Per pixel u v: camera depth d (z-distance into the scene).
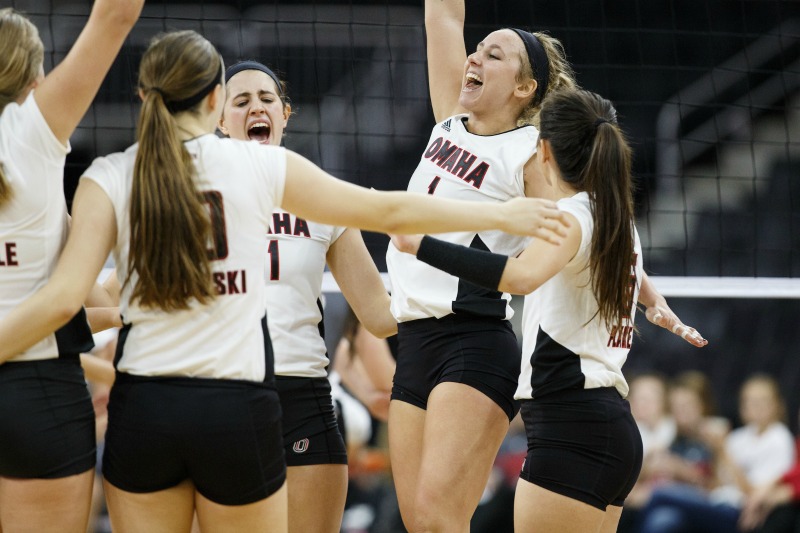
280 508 6.08
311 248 8.06
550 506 7.09
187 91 5.89
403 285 8.09
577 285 7.10
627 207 7.04
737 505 15.01
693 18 24.53
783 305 20.22
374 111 22.59
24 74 6.15
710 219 22.58
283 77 22.58
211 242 5.79
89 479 6.18
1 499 6.09
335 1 22.97
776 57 24.58
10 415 5.85
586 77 24.31
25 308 5.58
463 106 8.29
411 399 8.02
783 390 19.86
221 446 5.72
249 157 5.95
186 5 22.03
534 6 23.89
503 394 7.80
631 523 15.12
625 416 7.24
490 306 7.86
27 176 5.92
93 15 5.80
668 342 20.12
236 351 5.82
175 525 6.01
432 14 9.07
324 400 8.19
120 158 5.97
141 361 5.80
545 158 7.38
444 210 6.01
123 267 5.93
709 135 23.97
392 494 14.45
